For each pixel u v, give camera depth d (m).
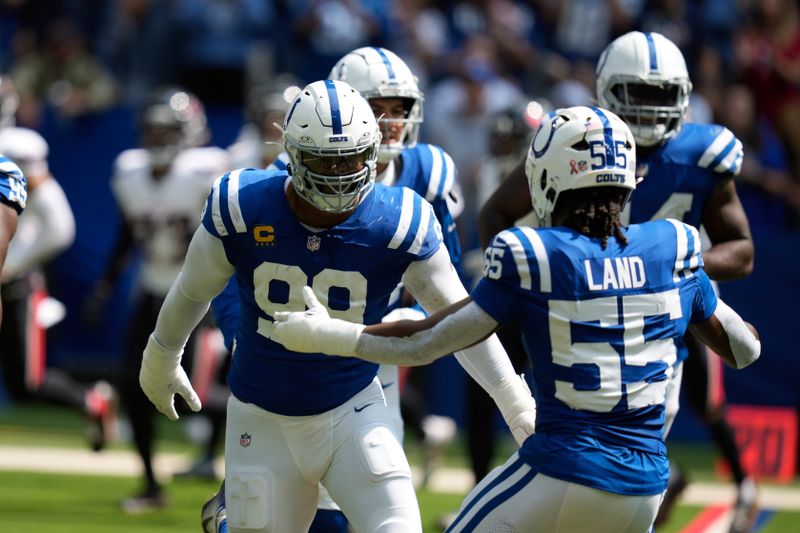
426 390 29.81
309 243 11.99
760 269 28.62
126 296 32.81
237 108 35.53
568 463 10.90
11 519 20.52
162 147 23.48
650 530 11.56
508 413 12.54
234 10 36.25
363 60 15.33
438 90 34.50
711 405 19.64
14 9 40.09
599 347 11.05
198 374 23.62
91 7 39.19
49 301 25.16
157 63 36.41
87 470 25.25
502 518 11.17
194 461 25.03
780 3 34.69
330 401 12.35
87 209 33.44
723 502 23.50
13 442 28.17
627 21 35.88
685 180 15.52
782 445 25.28
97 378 32.69
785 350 28.42
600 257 11.19
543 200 11.78
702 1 36.00
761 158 32.31
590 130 11.42
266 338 12.32
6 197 13.41
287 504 12.53
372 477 12.07
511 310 11.16
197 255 12.28
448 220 15.89
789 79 32.81
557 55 36.88
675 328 11.42
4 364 24.36
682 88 15.16
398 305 15.48
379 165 15.41
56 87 35.72
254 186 12.09
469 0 38.03
